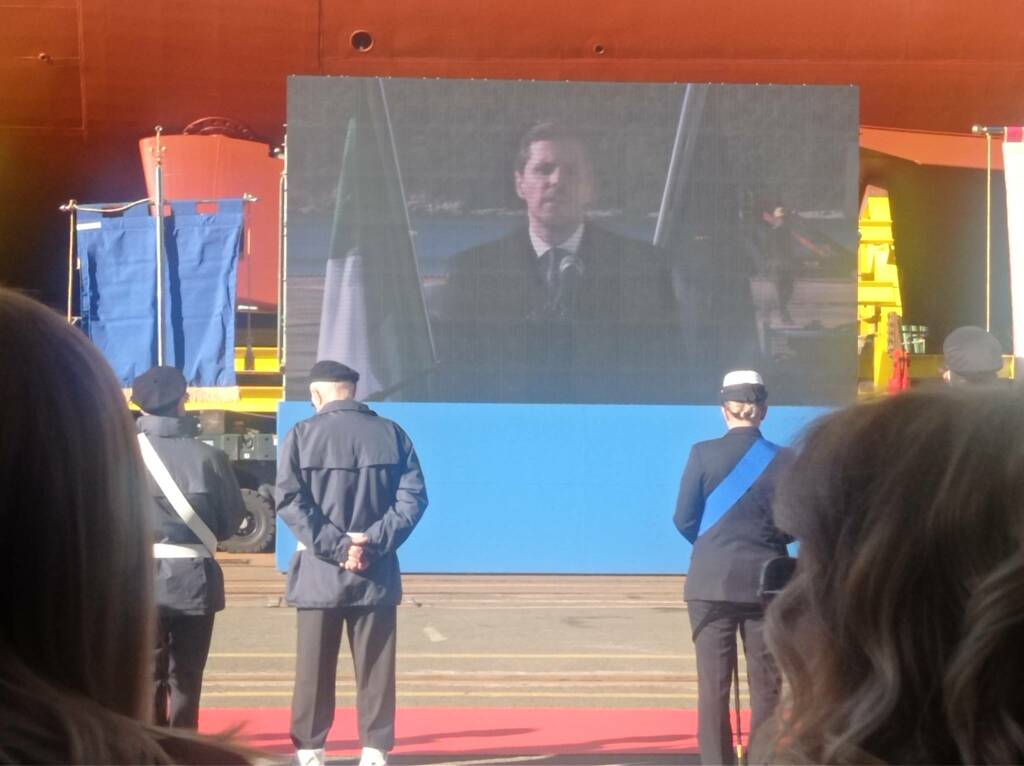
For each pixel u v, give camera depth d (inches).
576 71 630.5
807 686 44.6
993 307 637.3
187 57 626.5
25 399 41.6
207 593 185.6
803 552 45.7
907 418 44.3
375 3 620.7
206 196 620.4
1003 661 39.8
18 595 41.4
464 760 222.4
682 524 188.2
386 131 512.7
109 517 42.8
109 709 42.2
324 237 510.6
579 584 497.0
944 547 41.4
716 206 518.0
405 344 510.9
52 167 662.5
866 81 639.1
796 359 516.4
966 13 631.2
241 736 50.1
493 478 509.4
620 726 252.1
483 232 514.0
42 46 621.9
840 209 518.6
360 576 194.1
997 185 638.5
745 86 518.0
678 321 515.8
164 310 546.6
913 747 41.5
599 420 511.2
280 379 577.6
